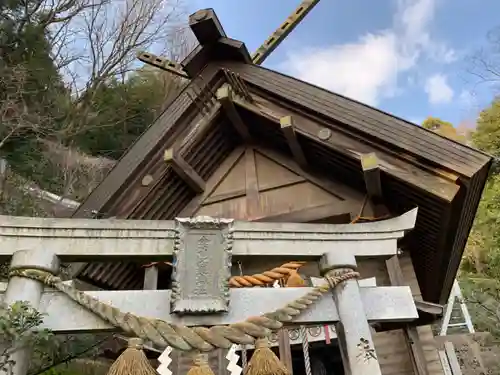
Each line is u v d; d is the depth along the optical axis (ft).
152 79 65.51
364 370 8.86
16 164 35.58
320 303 9.73
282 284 14.25
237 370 9.41
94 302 8.63
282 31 22.54
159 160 19.83
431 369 16.48
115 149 54.85
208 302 9.08
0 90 31.63
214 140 21.71
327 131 17.49
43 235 9.26
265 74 19.72
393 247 10.52
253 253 9.88
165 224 9.81
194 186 20.90
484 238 41.98
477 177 14.48
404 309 10.16
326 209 18.89
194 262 9.43
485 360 39.01
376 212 17.84
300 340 17.01
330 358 23.56
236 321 9.18
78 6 46.62
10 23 36.76
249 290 9.66
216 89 20.97
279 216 19.35
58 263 9.18
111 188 18.86
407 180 15.16
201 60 21.24
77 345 18.88
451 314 48.49
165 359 9.22
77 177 39.37
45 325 8.41
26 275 8.63
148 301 9.20
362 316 9.50
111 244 9.40
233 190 21.35
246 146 22.65
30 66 37.32
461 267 56.65
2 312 7.84
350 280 9.89
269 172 21.33
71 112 43.86
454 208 15.48
